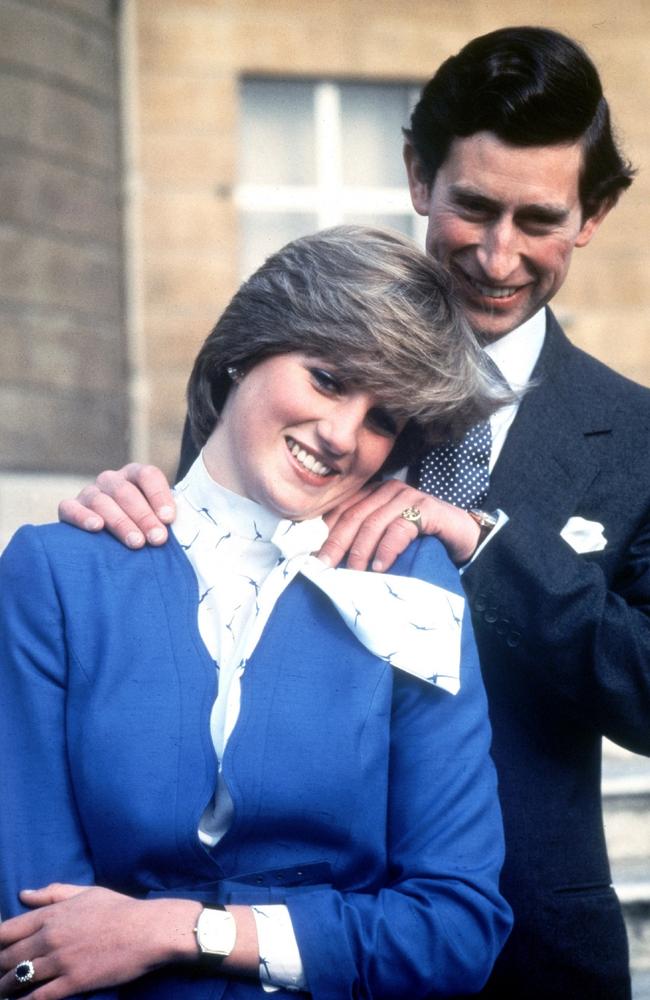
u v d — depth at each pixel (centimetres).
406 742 363
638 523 447
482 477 441
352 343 358
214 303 1562
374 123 1619
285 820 347
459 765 361
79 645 358
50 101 1472
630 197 1617
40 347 1440
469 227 442
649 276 1623
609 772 848
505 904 358
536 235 440
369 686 358
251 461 370
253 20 1580
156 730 350
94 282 1504
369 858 353
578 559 424
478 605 418
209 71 1570
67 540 371
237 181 1576
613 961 429
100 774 347
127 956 333
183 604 366
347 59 1593
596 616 414
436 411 372
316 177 1611
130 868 346
